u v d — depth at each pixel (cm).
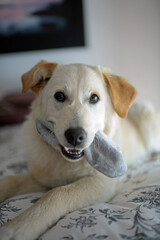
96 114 119
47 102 122
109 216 83
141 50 395
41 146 128
